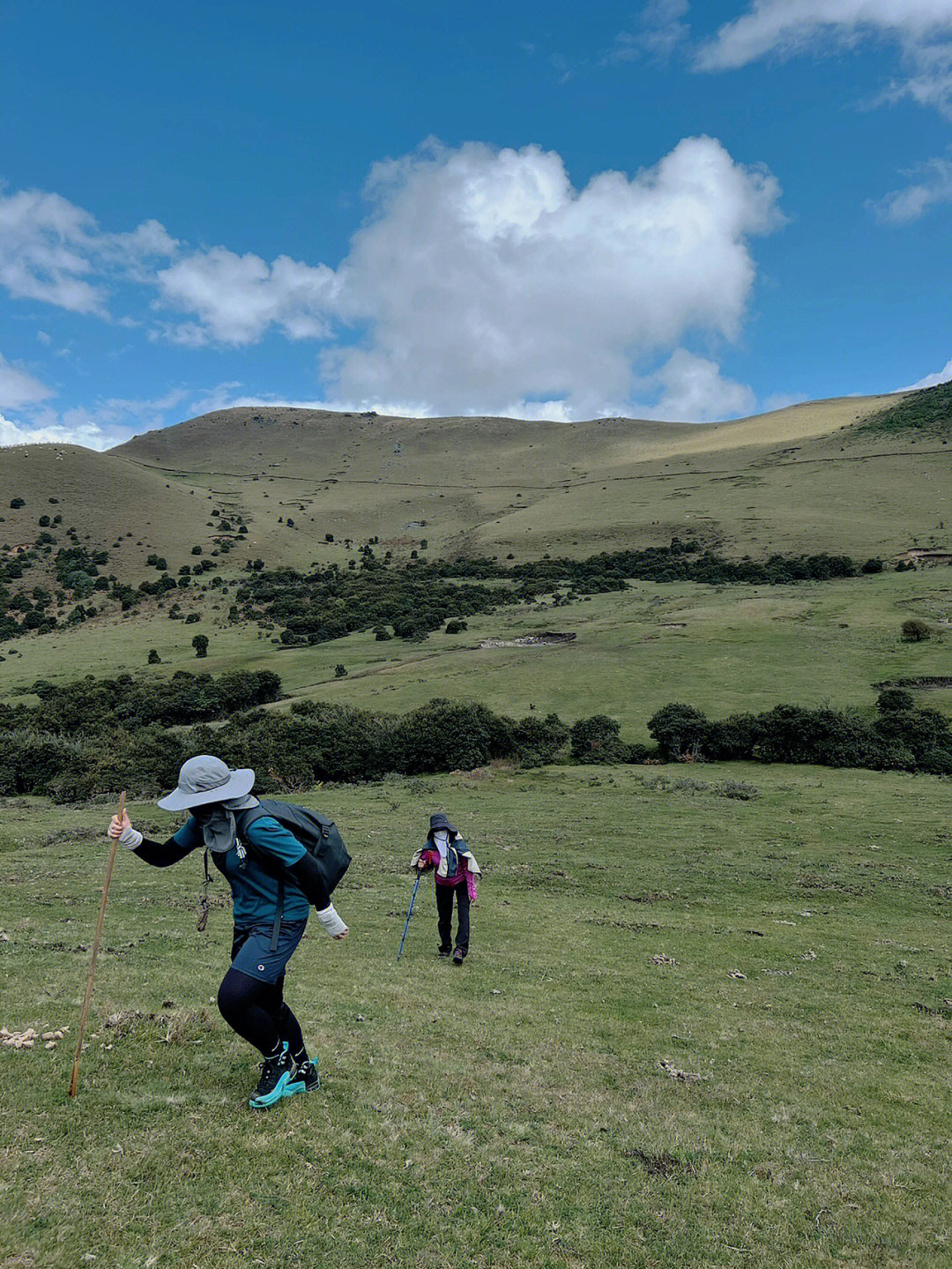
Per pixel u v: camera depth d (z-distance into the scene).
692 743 56.59
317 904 5.19
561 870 24.20
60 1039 6.30
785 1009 11.04
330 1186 4.74
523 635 106.62
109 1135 4.89
